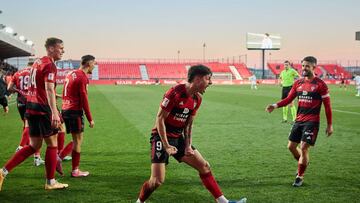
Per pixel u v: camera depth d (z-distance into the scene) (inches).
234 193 224.7
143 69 3031.5
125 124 536.1
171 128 182.4
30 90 225.6
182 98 175.0
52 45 221.0
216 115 646.5
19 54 1991.9
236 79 2883.9
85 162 302.8
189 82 173.9
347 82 2588.6
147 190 185.2
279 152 342.0
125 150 351.3
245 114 663.1
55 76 220.7
